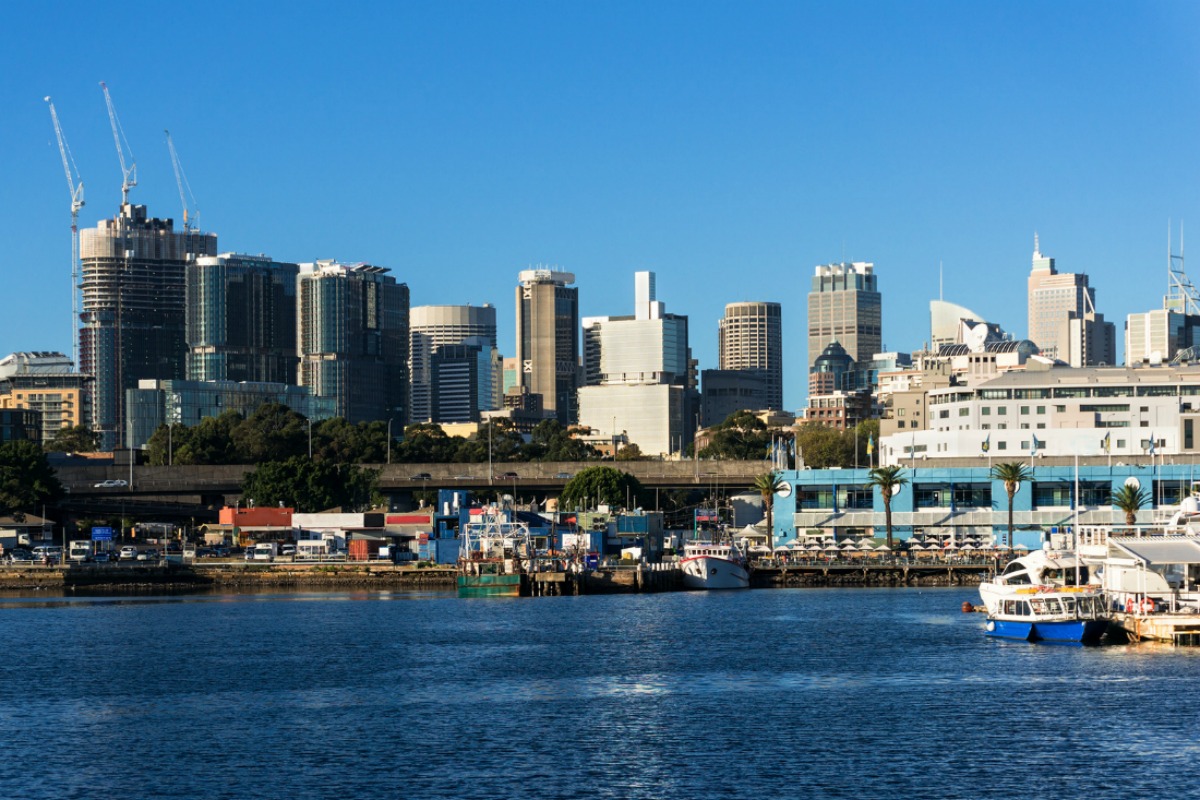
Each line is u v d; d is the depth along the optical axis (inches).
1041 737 4426.7
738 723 4697.3
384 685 5482.3
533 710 4953.3
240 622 7815.0
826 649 6397.6
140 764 4207.7
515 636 7012.8
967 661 5944.9
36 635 7175.2
